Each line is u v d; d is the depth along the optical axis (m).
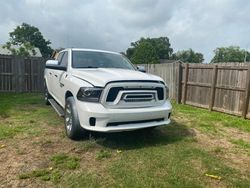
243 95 7.43
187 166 3.56
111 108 3.92
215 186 3.06
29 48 28.16
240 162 3.88
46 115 6.43
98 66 5.29
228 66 7.93
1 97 10.02
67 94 4.86
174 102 10.34
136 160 3.71
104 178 3.12
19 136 4.61
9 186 2.88
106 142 4.43
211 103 8.55
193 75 9.46
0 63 11.88
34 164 3.44
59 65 5.41
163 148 4.26
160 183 3.04
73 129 4.26
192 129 5.72
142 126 4.16
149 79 4.21
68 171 3.27
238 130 5.90
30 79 12.67
